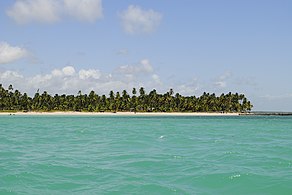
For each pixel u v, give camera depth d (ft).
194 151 77.00
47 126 203.31
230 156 68.64
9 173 52.49
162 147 85.46
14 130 160.76
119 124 240.73
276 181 46.19
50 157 69.05
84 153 74.64
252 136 126.00
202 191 42.16
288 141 104.63
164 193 41.22
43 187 44.39
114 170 54.85
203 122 301.84
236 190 42.63
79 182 46.98
